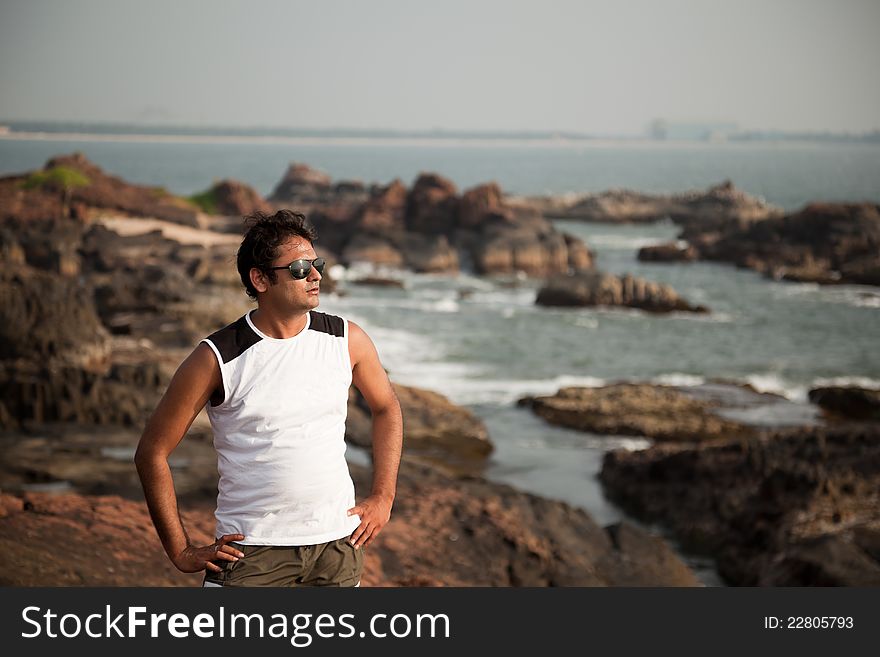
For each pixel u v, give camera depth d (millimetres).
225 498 3154
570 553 9805
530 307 40625
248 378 3096
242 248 3150
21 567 5852
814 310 41656
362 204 57281
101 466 11984
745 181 182750
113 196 56531
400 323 36062
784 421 22281
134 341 24438
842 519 13789
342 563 3176
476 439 20031
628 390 23953
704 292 46812
